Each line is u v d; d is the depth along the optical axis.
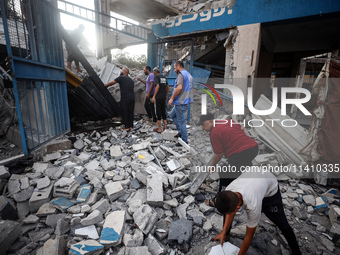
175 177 2.66
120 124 5.44
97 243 1.73
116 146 3.82
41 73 3.40
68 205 2.19
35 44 3.25
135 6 9.73
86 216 2.12
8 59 2.63
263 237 2.03
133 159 3.38
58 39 4.14
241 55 7.20
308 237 2.12
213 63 12.04
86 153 3.55
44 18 3.59
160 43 6.38
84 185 2.54
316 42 10.88
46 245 1.70
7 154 3.81
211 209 2.38
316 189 3.01
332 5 5.69
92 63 7.07
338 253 1.92
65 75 4.68
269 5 6.49
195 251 1.88
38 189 2.35
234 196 1.33
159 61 7.04
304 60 6.95
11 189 2.36
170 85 6.50
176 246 1.90
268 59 11.88
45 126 3.63
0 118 4.62
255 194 1.39
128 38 9.77
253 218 1.41
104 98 5.43
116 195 2.41
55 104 3.95
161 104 4.81
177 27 8.80
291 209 2.54
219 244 1.84
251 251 1.87
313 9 5.93
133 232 1.96
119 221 1.96
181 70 3.82
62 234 1.91
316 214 2.48
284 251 1.89
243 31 7.08
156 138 4.20
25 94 2.98
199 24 8.13
